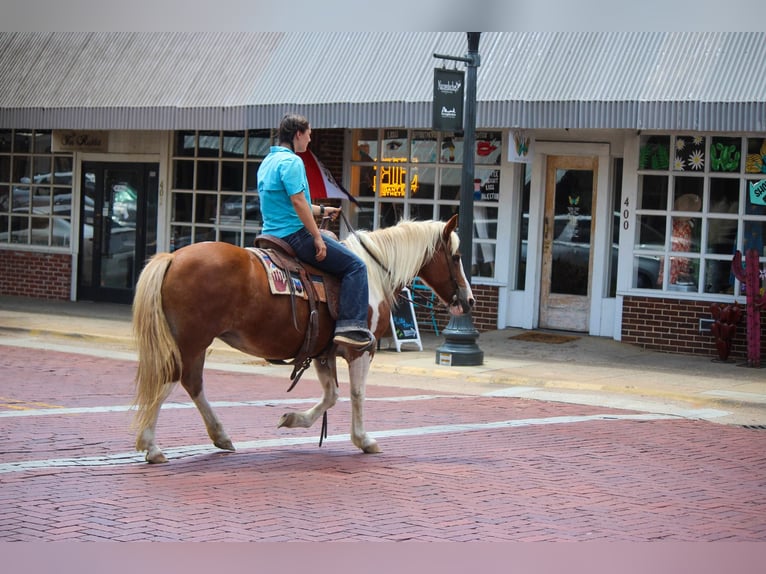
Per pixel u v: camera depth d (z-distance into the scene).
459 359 16.36
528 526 7.38
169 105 20.48
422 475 8.84
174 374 8.55
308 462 9.16
